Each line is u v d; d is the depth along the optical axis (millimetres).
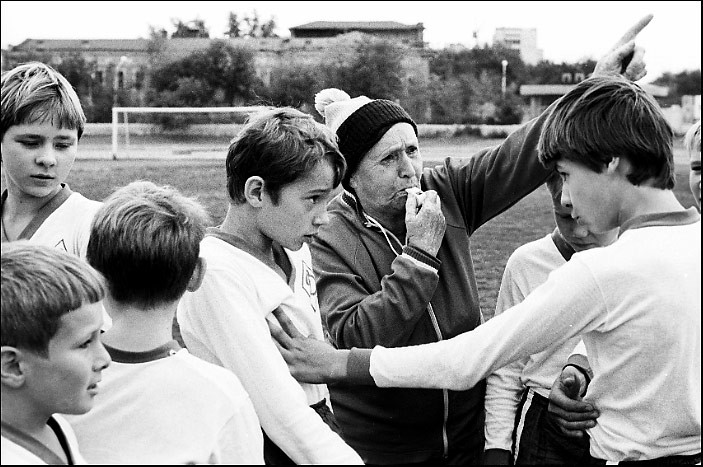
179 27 32312
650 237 1550
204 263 1609
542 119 2195
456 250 2199
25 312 1221
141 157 19203
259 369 1636
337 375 1760
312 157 1721
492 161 2264
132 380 1453
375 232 2219
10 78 2109
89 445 1436
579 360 1933
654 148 1545
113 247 1448
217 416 1447
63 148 2146
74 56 30250
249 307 1692
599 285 1544
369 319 2006
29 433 1279
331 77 25609
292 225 1761
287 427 1611
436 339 2129
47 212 2193
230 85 27500
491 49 31828
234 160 1764
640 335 1522
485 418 2297
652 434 1569
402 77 26828
